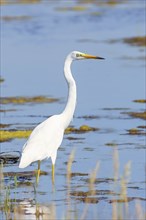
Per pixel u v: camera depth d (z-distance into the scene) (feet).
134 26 154.51
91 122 72.02
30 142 48.62
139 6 190.08
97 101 82.84
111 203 45.44
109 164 55.16
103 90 89.10
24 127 69.56
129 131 67.36
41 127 49.39
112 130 68.28
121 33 144.46
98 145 61.82
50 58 114.62
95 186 49.14
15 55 117.80
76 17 170.71
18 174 52.75
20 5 200.23
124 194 40.40
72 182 50.39
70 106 50.62
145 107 79.30
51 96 86.53
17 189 48.85
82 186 49.39
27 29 152.05
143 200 46.03
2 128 69.21
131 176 51.60
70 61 51.57
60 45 128.67
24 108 79.30
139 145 61.62
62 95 87.04
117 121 72.28
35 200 46.37
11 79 97.76
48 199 46.55
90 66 108.27
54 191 48.34
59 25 158.30
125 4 197.67
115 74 100.22
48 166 55.16
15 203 45.78
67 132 67.46
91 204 45.34
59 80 96.84
